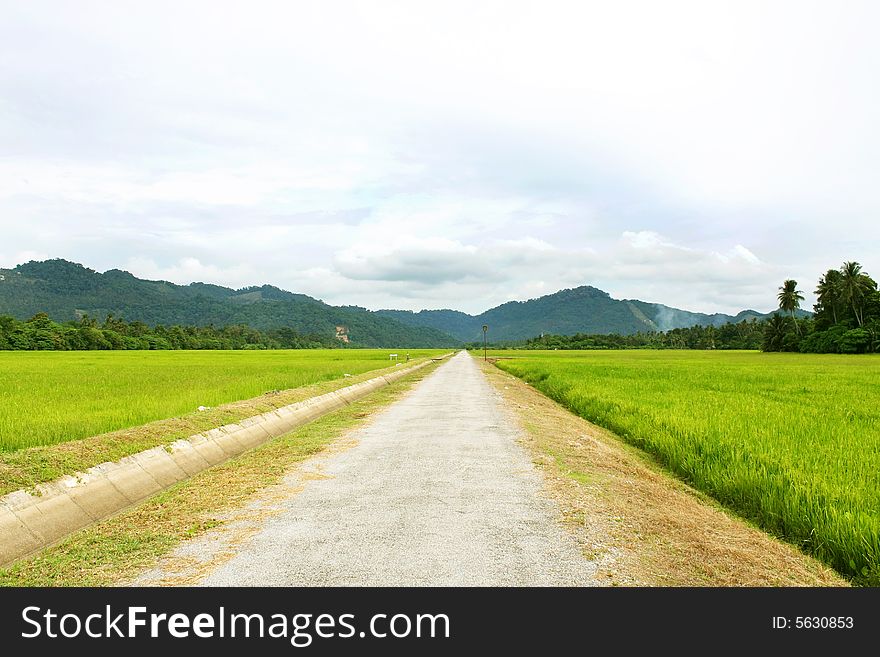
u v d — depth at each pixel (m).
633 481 8.60
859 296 86.88
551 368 40.50
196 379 24.09
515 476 8.31
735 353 103.31
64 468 7.28
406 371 40.44
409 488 7.63
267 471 8.80
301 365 42.94
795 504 6.82
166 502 7.13
